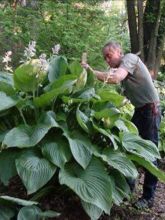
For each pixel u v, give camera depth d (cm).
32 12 467
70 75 236
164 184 344
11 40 446
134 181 281
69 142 226
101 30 477
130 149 254
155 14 582
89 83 260
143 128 286
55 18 454
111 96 256
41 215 202
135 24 588
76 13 473
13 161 225
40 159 224
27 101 239
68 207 246
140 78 279
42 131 224
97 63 442
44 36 448
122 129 259
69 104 246
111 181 238
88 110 250
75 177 226
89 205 218
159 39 602
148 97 281
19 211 197
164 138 400
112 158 240
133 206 280
